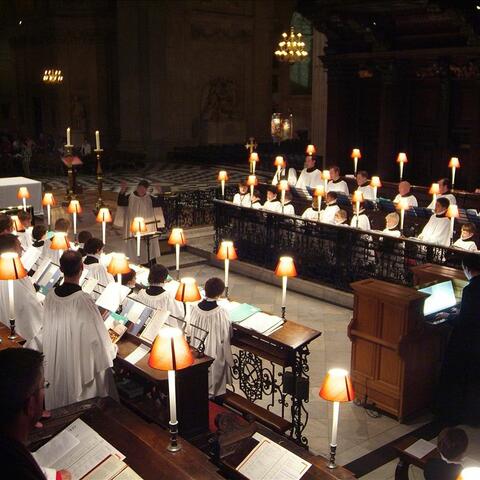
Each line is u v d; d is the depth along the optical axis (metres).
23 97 44.44
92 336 6.49
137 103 35.72
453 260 10.86
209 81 36.53
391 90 19.44
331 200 13.96
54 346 6.57
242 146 35.25
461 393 7.71
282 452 4.61
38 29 41.62
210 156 34.25
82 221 18.23
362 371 8.22
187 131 36.31
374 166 21.05
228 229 14.91
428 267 9.45
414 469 6.83
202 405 6.64
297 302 12.50
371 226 14.58
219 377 7.75
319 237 12.92
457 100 18.64
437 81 18.98
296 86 44.53
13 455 2.34
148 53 34.94
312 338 7.34
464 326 7.61
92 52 40.03
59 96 41.22
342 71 20.59
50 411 4.78
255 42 37.91
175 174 30.52
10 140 37.22
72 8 39.56
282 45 30.55
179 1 34.66
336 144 21.17
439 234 12.43
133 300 7.57
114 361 6.84
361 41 20.00
